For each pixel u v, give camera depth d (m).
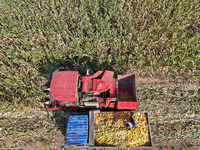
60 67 7.16
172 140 6.05
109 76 5.69
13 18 8.69
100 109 6.30
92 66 7.46
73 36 7.93
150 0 8.15
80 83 5.66
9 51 7.50
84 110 6.59
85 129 5.58
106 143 5.49
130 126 5.45
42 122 6.62
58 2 8.68
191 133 6.09
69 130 5.61
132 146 5.36
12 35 7.91
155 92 6.80
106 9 8.29
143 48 7.38
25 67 7.39
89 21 8.22
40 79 7.35
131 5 8.60
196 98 6.60
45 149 6.16
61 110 6.70
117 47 7.36
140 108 6.58
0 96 6.91
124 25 7.90
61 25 8.06
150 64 6.97
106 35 7.45
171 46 7.31
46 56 7.61
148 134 5.54
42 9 8.60
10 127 6.45
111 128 5.61
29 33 7.90
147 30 7.79
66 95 5.11
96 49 7.47
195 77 6.79
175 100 6.64
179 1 8.16
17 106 6.62
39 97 6.84
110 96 5.69
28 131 6.38
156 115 6.49
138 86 6.97
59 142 6.25
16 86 6.88
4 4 8.88
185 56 6.98
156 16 8.10
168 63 6.83
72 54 7.42
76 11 8.45
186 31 7.71
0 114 6.74
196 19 7.90
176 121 6.38
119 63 7.18
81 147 6.14
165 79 7.04
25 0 8.87
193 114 6.36
